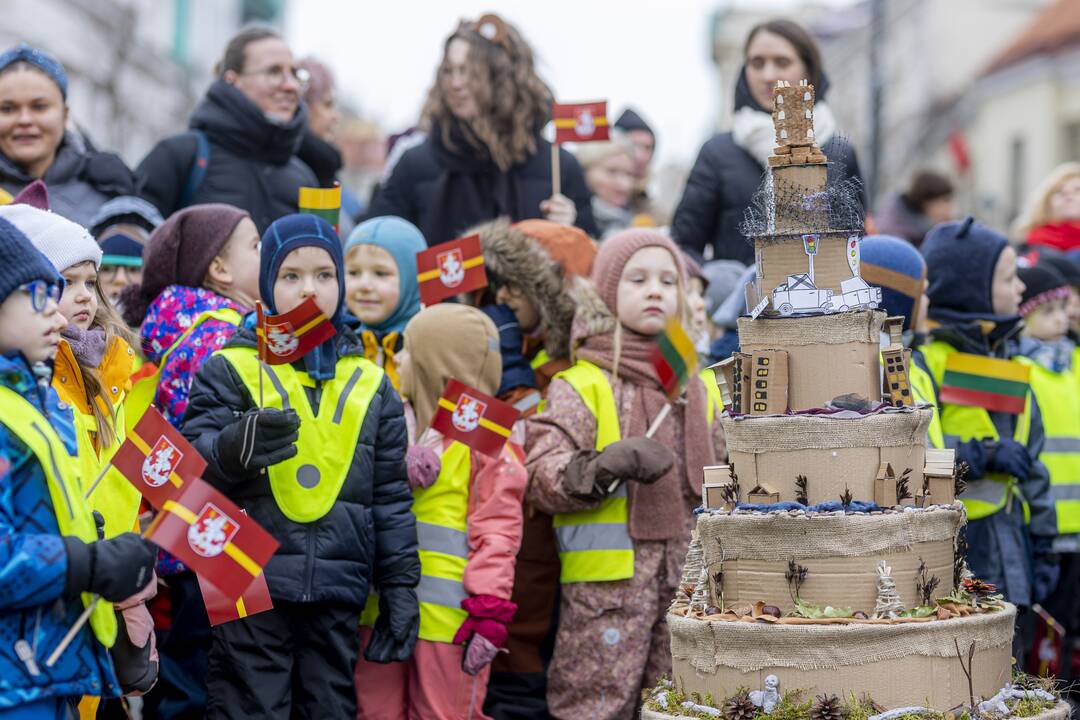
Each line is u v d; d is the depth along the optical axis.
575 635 6.93
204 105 8.77
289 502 5.98
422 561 6.64
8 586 4.56
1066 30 43.50
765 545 5.34
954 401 7.67
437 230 9.24
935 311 7.98
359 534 6.10
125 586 4.79
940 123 47.19
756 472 5.41
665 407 7.11
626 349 7.19
